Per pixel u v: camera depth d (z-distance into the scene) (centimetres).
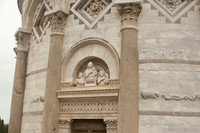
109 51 1129
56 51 1207
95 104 1095
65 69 1209
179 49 1056
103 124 1117
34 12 1603
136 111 988
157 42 1065
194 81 1026
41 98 1280
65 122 1138
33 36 1538
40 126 1245
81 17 1222
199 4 1110
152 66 1042
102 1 1207
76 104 1135
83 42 1181
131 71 1012
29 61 1514
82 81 1162
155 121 989
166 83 1023
